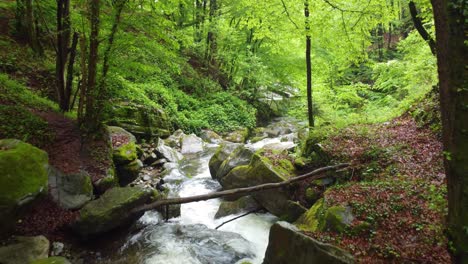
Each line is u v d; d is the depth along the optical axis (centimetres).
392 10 834
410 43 1460
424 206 554
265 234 744
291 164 901
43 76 1149
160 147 1305
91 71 829
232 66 2309
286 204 789
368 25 860
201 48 2273
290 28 973
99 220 645
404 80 1437
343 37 895
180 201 731
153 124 1476
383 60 2380
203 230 736
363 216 562
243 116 2106
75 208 683
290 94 2678
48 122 864
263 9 942
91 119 873
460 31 265
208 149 1536
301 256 486
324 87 1602
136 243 686
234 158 1027
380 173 744
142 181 1045
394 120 1053
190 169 1244
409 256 457
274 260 534
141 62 923
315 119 1531
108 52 809
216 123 1967
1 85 915
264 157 898
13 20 1277
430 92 1009
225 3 2106
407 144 819
